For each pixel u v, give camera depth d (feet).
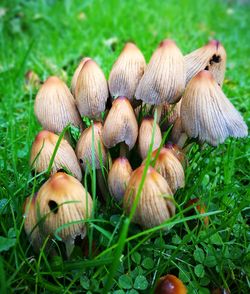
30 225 0.37
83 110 0.43
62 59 0.95
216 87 0.40
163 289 0.37
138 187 0.36
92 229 0.37
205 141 0.40
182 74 0.41
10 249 0.39
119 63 0.43
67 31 1.11
